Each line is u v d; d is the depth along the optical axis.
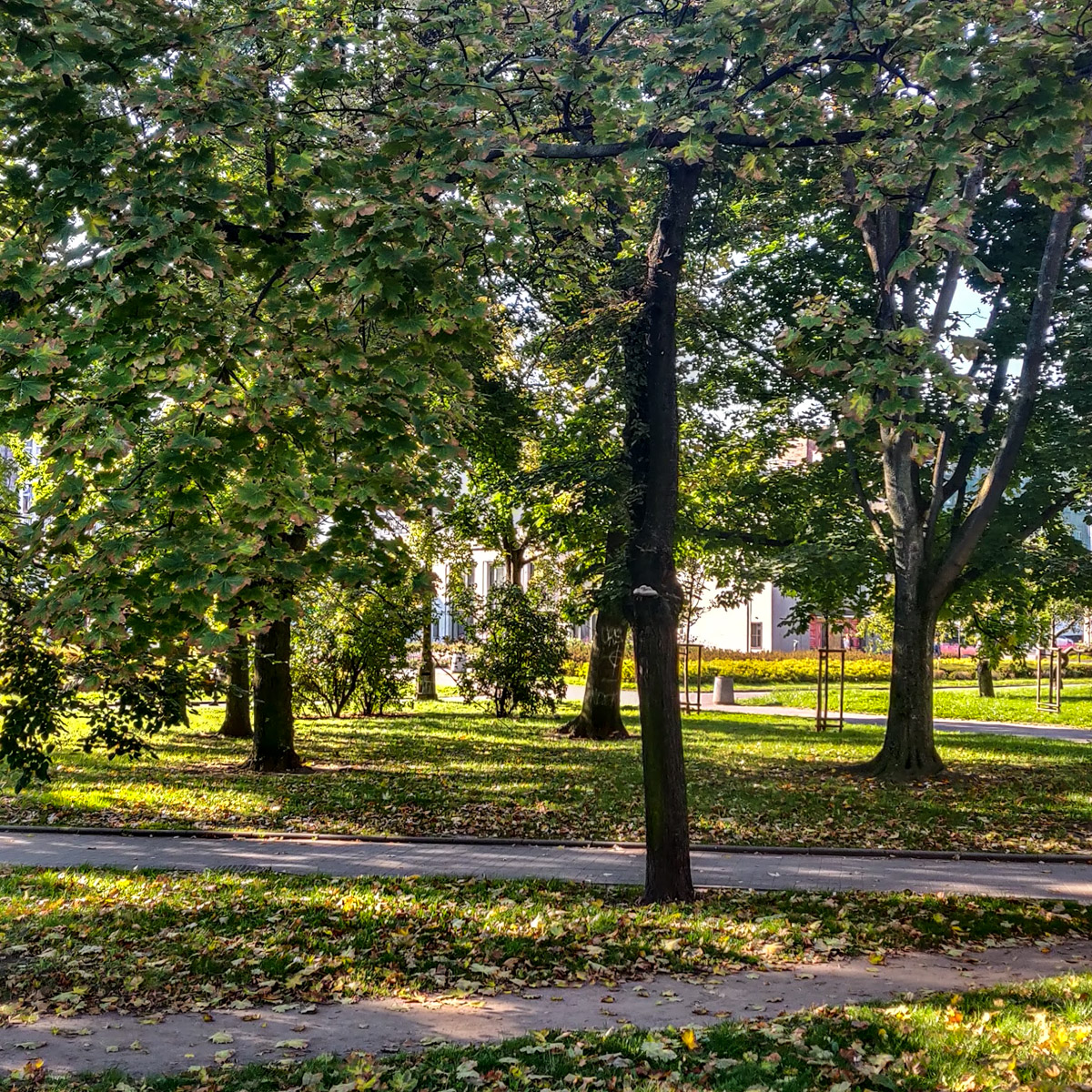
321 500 6.57
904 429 7.98
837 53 7.96
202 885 10.07
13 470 16.56
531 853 12.02
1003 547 18.44
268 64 7.83
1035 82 7.07
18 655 8.02
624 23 9.10
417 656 37.81
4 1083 5.40
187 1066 5.71
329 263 6.33
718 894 9.90
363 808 14.60
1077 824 13.90
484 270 8.38
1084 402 17.34
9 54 6.77
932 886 10.35
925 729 18.16
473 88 7.45
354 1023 6.38
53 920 8.71
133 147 6.66
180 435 6.01
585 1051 5.74
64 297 6.56
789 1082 5.20
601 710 24.25
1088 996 6.58
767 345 19.88
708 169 10.42
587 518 18.61
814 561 18.95
